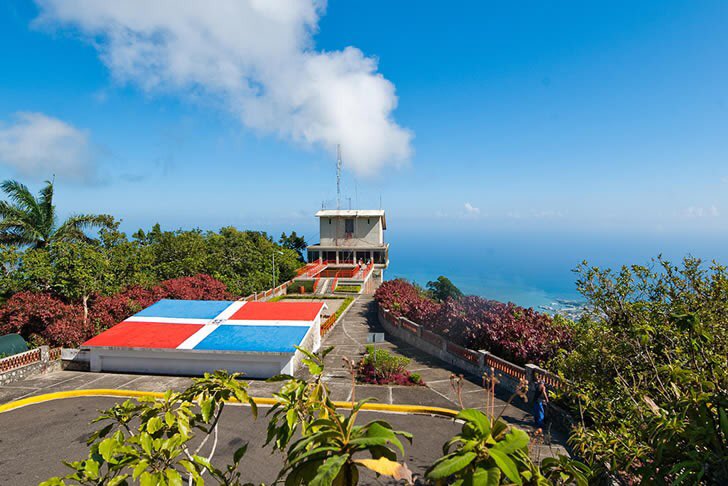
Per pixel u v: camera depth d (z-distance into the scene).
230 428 13.30
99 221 29.59
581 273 9.74
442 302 24.50
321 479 1.94
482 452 2.21
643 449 4.76
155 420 3.39
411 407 14.99
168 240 41.19
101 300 25.34
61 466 11.24
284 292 47.78
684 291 8.60
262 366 19.05
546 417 13.50
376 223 56.03
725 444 3.27
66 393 16.91
